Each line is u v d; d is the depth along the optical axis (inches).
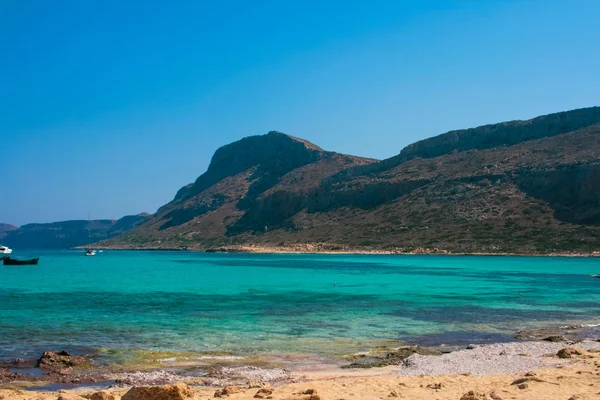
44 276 2684.5
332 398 532.4
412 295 1689.2
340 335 981.2
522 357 775.7
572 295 1691.7
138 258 5433.1
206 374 694.5
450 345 896.9
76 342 901.8
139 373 698.2
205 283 2185.0
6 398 539.2
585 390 542.9
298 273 2778.1
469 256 4256.9
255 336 965.2
